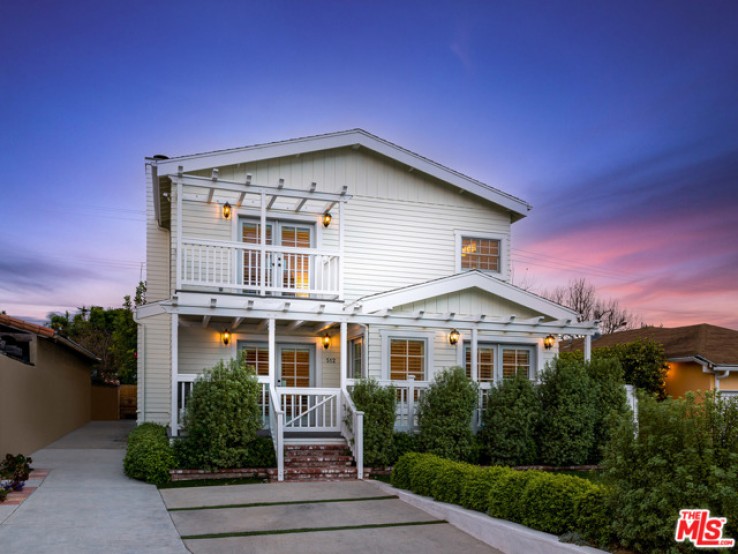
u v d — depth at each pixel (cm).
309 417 1334
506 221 1661
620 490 608
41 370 1445
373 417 1180
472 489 809
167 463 1049
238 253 1425
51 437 1559
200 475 1085
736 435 578
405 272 1552
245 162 1439
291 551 673
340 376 1384
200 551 663
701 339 1892
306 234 1500
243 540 709
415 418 1310
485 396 1366
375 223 1545
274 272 1351
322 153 1526
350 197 1370
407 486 985
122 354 3014
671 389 1856
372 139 1534
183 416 1182
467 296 1442
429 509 865
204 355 1430
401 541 725
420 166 1563
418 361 1499
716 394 616
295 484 1052
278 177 1483
